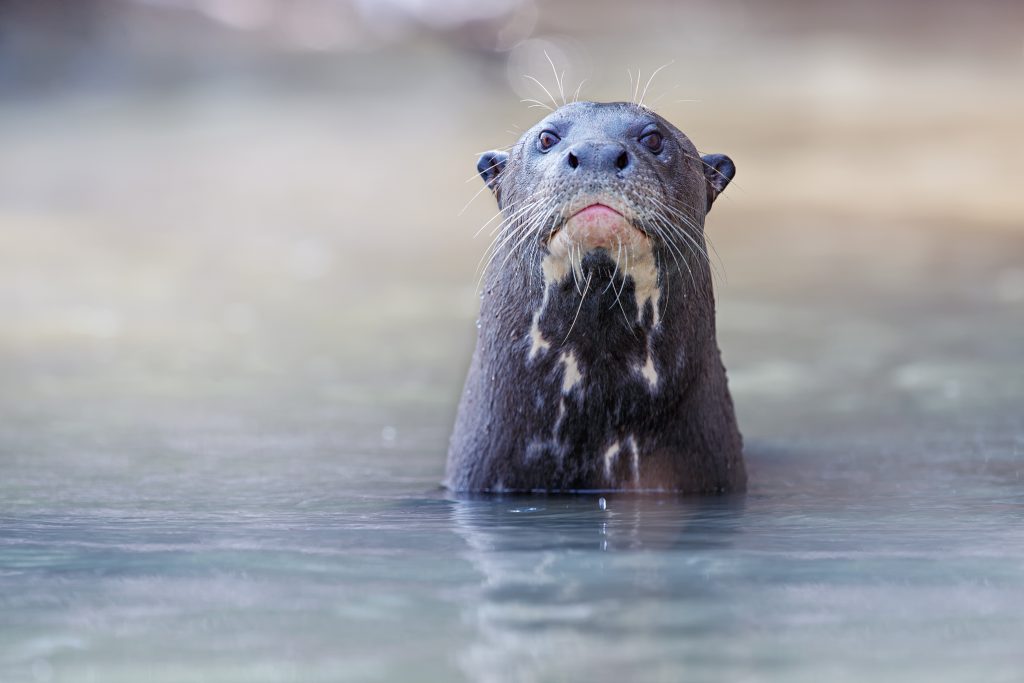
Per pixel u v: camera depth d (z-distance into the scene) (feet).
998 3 308.40
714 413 62.28
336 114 235.81
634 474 61.11
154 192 180.65
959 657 34.37
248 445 73.67
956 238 149.48
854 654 34.63
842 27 299.17
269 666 33.91
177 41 271.90
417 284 130.41
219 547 47.85
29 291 125.59
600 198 53.88
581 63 271.90
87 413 81.87
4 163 196.13
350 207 172.45
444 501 58.90
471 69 271.28
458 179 189.06
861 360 97.35
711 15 304.91
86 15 269.03
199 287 128.57
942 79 257.96
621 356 58.75
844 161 198.49
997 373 91.97
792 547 47.57
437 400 87.10
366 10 292.81
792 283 127.85
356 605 39.24
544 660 34.04
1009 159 195.21
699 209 61.67
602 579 42.29
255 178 188.34
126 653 35.12
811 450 72.90
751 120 226.79
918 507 56.95
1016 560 45.19
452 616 37.99
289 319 114.93
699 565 44.32
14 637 36.58
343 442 74.69
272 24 286.25
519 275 59.93
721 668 33.53
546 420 60.34
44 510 56.39
